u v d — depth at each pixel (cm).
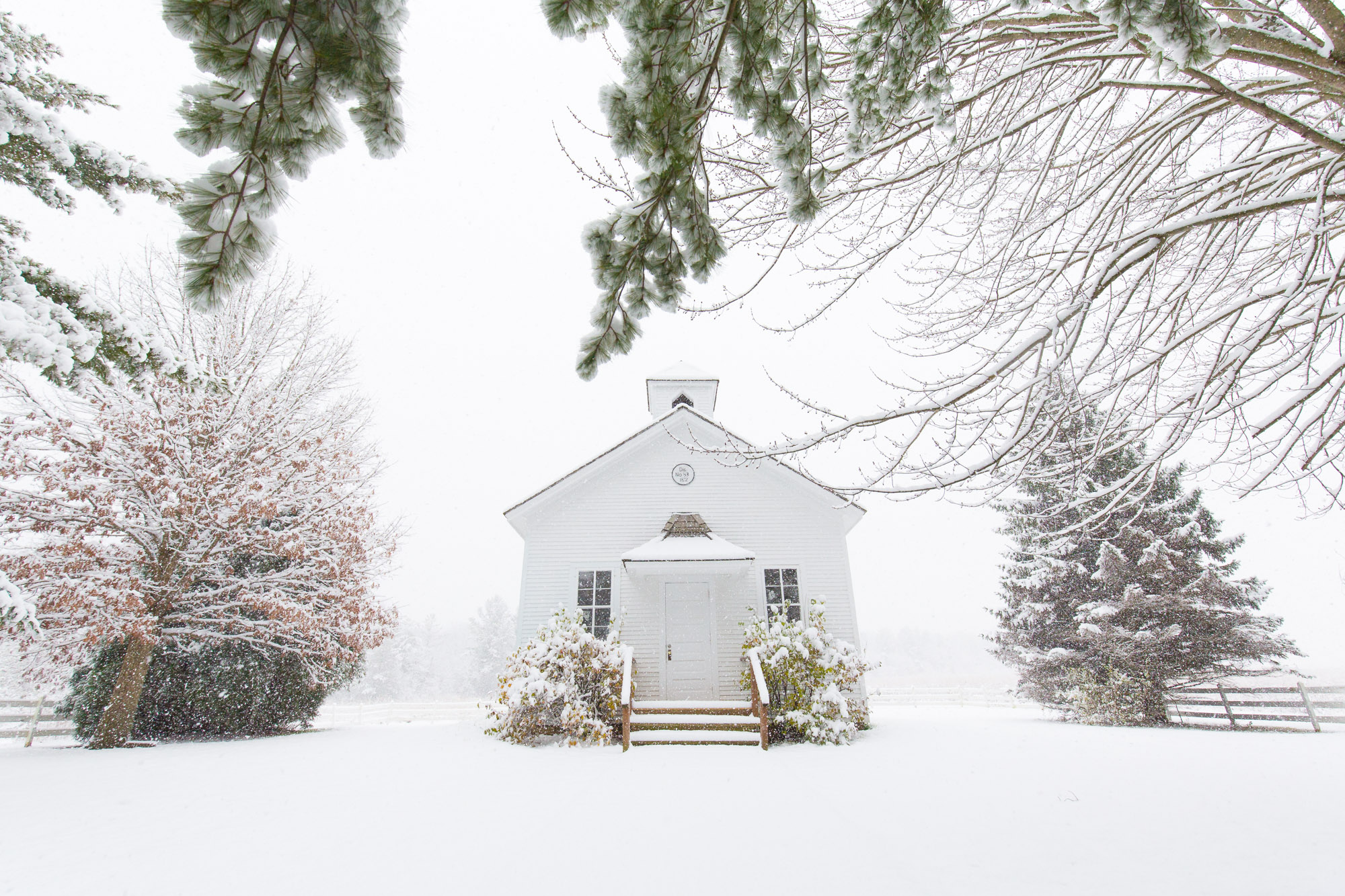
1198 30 201
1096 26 347
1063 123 440
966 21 374
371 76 162
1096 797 590
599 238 213
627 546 1348
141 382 750
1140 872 382
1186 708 1641
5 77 727
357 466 1489
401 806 570
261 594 1188
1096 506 1638
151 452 1079
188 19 146
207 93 155
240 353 1326
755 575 1326
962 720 1598
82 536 1048
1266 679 2586
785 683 1074
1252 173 388
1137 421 469
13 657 1181
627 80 202
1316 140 324
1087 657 1605
